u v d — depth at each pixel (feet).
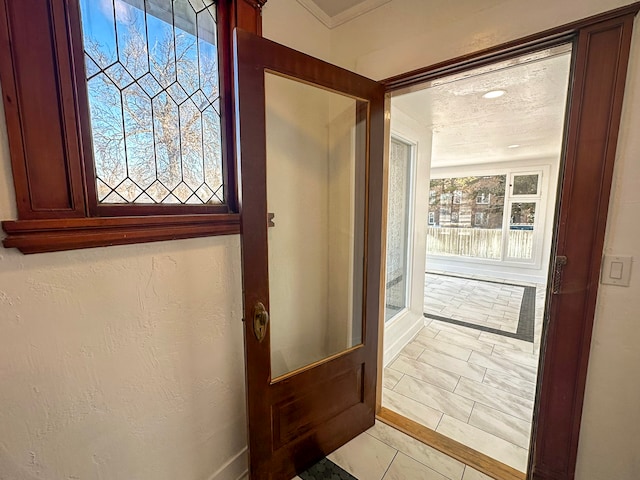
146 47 3.18
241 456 4.55
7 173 2.29
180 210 3.59
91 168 2.82
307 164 5.10
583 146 3.55
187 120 3.62
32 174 2.43
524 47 3.84
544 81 6.63
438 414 6.10
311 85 4.21
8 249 2.26
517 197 17.98
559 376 3.97
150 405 3.33
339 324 5.88
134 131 3.14
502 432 5.58
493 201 18.83
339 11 5.30
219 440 4.20
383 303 6.00
